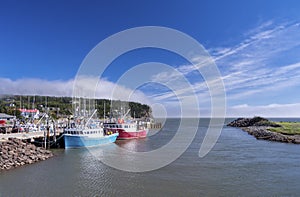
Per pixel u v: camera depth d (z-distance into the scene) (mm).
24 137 52312
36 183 31000
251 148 61562
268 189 29594
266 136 85500
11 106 125875
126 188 29625
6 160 38281
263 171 37562
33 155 44000
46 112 89938
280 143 72000
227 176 34781
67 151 53438
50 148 55781
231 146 65438
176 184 31172
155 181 32344
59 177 33594
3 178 32594
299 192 28672
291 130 93688
